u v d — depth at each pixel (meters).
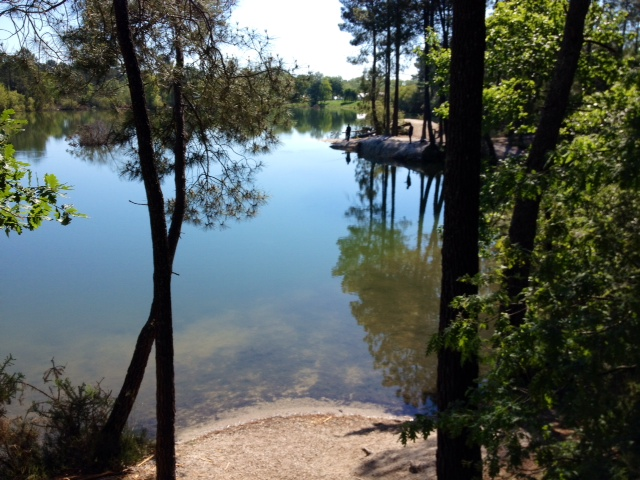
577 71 10.48
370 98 53.78
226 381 10.34
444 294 4.78
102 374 10.39
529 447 3.26
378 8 39.59
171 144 8.67
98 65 6.61
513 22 11.16
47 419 7.60
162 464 6.28
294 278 16.50
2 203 4.20
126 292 15.05
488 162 9.08
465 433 4.60
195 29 7.59
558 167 4.18
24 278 16.17
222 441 8.34
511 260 4.32
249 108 8.02
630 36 10.92
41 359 11.02
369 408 9.45
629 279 3.49
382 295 15.09
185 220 9.16
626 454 2.88
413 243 21.09
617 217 3.79
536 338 3.33
